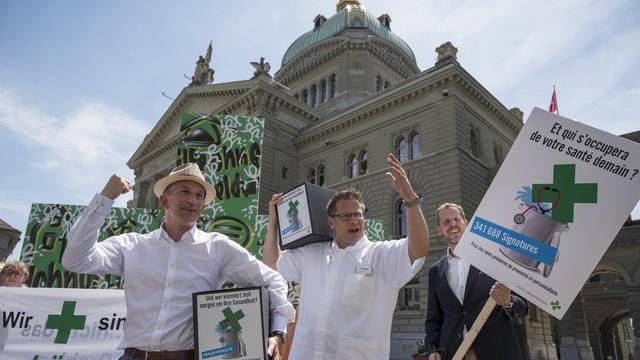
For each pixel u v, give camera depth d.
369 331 2.98
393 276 3.08
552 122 3.24
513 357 3.39
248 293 2.74
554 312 2.89
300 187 3.56
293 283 6.55
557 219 3.05
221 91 32.12
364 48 38.56
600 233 2.90
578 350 28.67
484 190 23.67
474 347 3.46
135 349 2.70
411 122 25.02
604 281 38.97
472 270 3.80
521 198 3.21
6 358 5.03
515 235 3.15
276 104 30.12
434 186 22.56
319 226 3.37
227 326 2.63
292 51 45.88
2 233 34.53
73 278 7.07
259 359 2.60
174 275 2.85
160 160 37.56
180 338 2.72
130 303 2.80
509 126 28.48
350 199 3.27
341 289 3.10
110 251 2.84
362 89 36.91
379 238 9.49
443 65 23.81
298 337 3.19
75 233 2.58
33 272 7.03
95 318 5.37
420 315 20.62
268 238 3.86
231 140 6.99
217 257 3.04
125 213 7.36
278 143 29.73
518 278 3.06
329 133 29.61
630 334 55.28
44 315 5.26
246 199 6.72
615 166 2.96
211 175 6.84
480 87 24.72
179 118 36.41
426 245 3.00
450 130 22.81
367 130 27.23
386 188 24.83
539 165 3.21
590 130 3.09
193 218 2.98
